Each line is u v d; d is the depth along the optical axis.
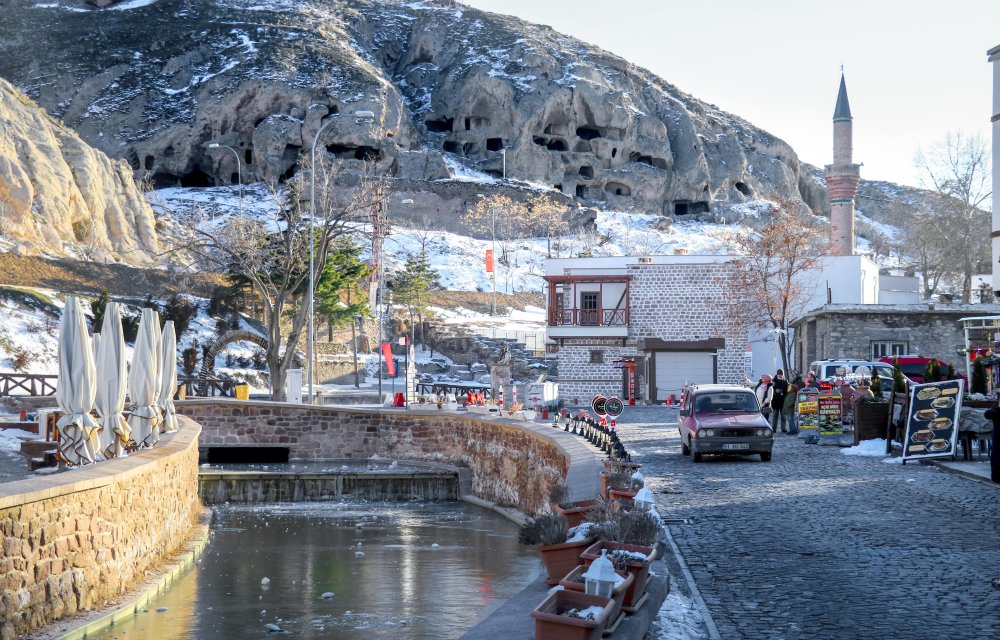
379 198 61.44
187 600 14.59
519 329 86.94
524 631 7.38
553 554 8.88
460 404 46.47
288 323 73.12
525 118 169.00
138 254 87.81
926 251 93.69
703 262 59.84
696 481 19.38
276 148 146.50
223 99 150.25
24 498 10.48
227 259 59.09
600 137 175.50
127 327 59.03
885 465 21.72
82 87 159.50
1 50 170.12
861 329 46.44
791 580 10.41
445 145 176.50
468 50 189.50
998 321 34.62
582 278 60.47
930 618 8.82
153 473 16.03
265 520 25.23
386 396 53.62
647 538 9.19
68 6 196.50
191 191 144.12
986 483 18.31
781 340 55.34
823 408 27.19
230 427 38.47
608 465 14.68
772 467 21.81
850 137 93.44
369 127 148.75
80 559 12.25
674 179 180.25
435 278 95.94
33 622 10.85
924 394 22.12
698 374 59.38
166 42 169.75
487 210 140.25
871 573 10.73
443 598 15.02
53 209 78.44
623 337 59.88
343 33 198.62
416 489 30.56
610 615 6.86
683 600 9.48
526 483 25.53
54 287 63.72
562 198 150.75
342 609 14.14
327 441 38.41
